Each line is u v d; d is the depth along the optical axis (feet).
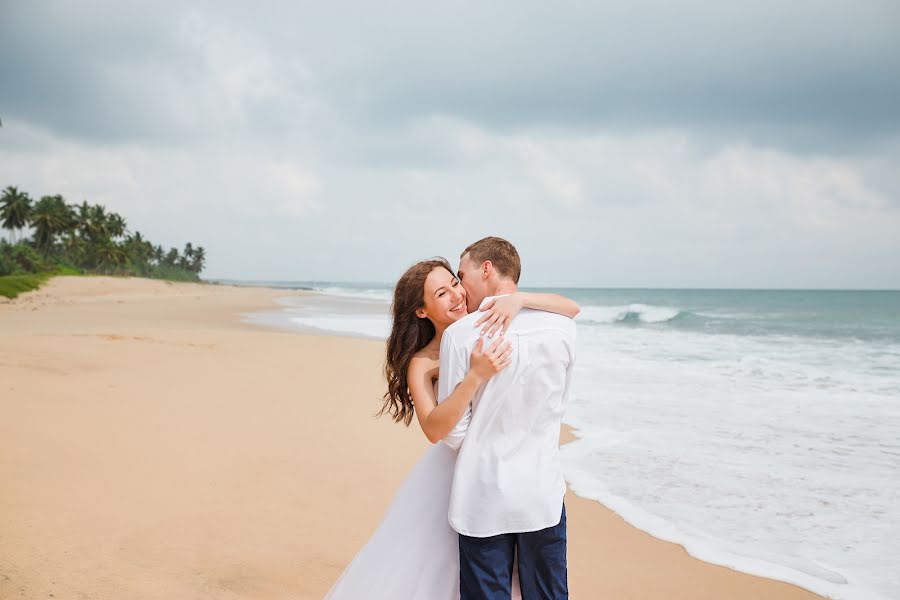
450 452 6.98
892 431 22.90
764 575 12.03
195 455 17.67
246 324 73.31
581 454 20.10
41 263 228.63
